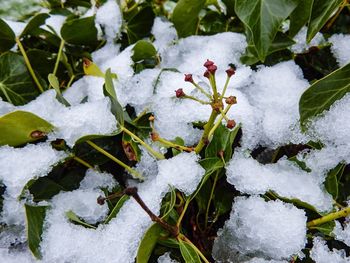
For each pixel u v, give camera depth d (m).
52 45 0.28
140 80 0.25
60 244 0.20
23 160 0.21
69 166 0.23
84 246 0.20
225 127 0.21
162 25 0.30
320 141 0.22
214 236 0.22
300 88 0.24
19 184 0.20
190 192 0.20
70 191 0.22
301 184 0.21
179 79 0.24
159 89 0.24
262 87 0.24
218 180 0.22
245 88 0.25
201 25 0.29
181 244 0.19
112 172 0.24
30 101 0.26
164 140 0.20
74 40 0.27
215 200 0.22
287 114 0.23
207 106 0.22
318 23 0.22
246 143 0.22
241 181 0.21
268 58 0.26
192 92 0.23
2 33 0.26
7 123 0.20
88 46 0.28
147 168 0.22
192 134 0.22
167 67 0.26
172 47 0.27
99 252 0.19
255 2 0.22
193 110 0.22
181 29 0.28
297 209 0.20
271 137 0.23
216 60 0.26
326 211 0.20
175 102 0.23
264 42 0.22
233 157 0.22
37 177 0.21
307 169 0.22
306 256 0.21
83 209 0.21
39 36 0.27
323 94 0.21
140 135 0.23
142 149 0.22
